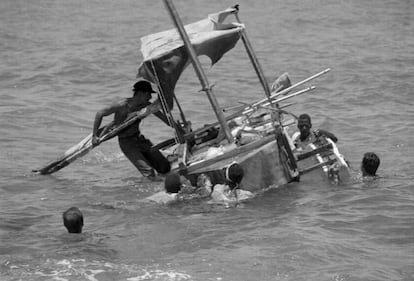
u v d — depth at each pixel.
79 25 136.25
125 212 47.38
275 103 52.62
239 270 37.38
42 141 67.50
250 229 43.12
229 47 52.25
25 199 51.06
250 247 40.34
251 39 119.38
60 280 36.19
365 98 81.25
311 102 80.19
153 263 38.47
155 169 55.72
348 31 125.69
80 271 37.31
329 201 47.25
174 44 51.19
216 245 40.91
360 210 45.47
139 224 44.81
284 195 48.72
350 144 63.44
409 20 135.50
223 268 37.62
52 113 76.62
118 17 145.62
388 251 39.38
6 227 44.75
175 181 49.22
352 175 52.66
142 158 55.31
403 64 98.25
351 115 74.00
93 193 52.12
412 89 84.69
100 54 107.50
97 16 147.25
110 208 48.44
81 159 62.03
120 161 61.34
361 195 48.09
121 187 53.50
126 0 168.62
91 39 121.19
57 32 128.38
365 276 36.31
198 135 54.38
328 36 121.31
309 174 51.06
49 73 96.00
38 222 45.84
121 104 54.34
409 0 156.25
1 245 41.19
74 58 104.12
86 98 84.44
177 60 50.56
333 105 78.75
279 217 44.94
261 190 49.53
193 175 50.28
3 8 156.00
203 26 53.28
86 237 42.56
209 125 53.56
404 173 53.75
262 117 55.41
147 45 52.38
